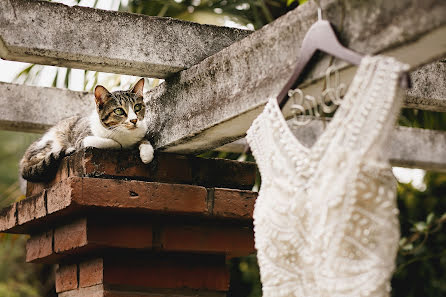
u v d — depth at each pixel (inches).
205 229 104.0
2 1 91.0
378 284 61.4
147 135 111.0
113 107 119.1
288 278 70.7
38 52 92.7
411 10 59.9
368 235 62.1
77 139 123.8
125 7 154.3
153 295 102.2
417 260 181.2
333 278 63.3
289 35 76.7
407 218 184.9
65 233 103.0
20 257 299.4
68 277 110.5
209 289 106.3
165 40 99.9
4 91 133.0
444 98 103.7
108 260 100.5
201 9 171.3
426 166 144.1
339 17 68.2
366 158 61.8
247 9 173.9
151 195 97.1
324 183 65.1
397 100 61.6
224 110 88.7
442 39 59.8
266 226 72.6
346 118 63.5
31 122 133.4
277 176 72.5
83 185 93.4
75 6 95.1
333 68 68.1
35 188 117.6
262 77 81.4
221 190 101.8
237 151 138.0
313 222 66.6
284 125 72.0
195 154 108.1
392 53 63.5
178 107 100.8
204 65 94.3
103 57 95.7
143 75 103.7
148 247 100.0
